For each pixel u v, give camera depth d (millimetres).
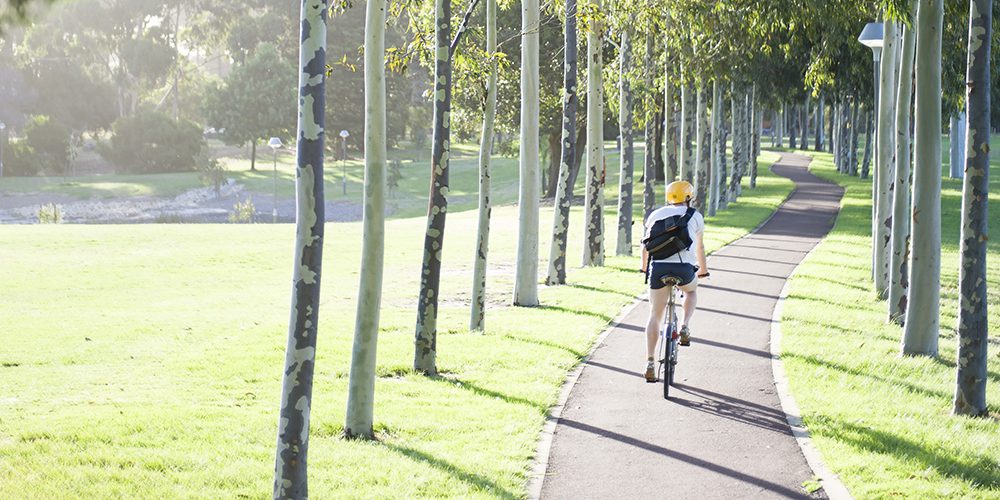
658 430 8625
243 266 26891
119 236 34938
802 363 11562
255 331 14891
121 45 102938
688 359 11859
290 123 99812
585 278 21203
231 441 8352
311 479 7203
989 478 7215
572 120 19797
